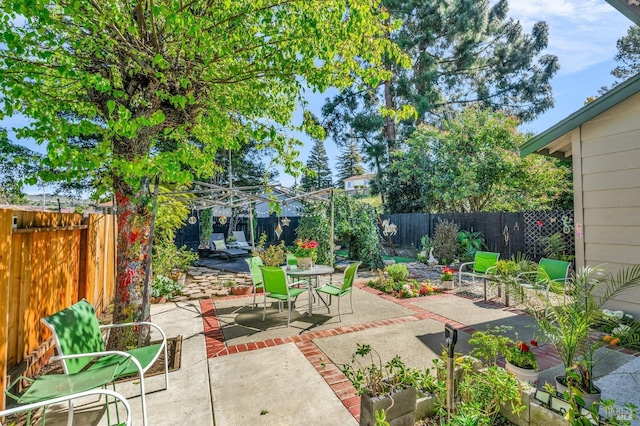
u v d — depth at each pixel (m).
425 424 2.29
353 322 4.52
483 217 9.59
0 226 2.29
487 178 10.54
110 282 5.82
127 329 3.45
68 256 3.79
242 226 16.47
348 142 17.75
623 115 4.33
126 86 3.42
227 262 11.34
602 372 3.12
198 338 4.01
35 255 3.02
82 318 2.52
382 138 16.78
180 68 3.50
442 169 11.70
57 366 3.23
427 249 10.30
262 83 3.97
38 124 2.84
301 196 5.83
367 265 9.04
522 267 6.02
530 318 4.61
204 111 4.07
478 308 5.14
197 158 3.26
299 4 3.18
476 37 14.85
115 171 3.25
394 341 3.80
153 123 2.76
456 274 7.83
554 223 7.80
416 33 14.45
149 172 2.89
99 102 3.40
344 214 8.98
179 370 3.18
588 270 3.03
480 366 2.59
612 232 4.42
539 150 5.52
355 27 3.28
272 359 3.39
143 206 3.65
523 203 10.25
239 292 6.42
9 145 3.15
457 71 15.81
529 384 2.49
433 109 15.76
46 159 2.89
